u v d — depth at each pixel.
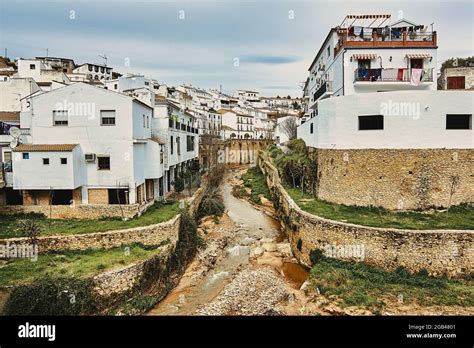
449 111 23.62
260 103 123.31
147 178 30.53
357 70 29.83
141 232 22.48
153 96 34.75
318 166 29.98
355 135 25.53
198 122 66.12
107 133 26.59
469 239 19.09
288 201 29.52
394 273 19.70
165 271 22.05
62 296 16.61
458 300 17.14
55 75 54.28
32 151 25.12
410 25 32.94
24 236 21.34
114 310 18.27
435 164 23.72
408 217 22.91
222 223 35.62
